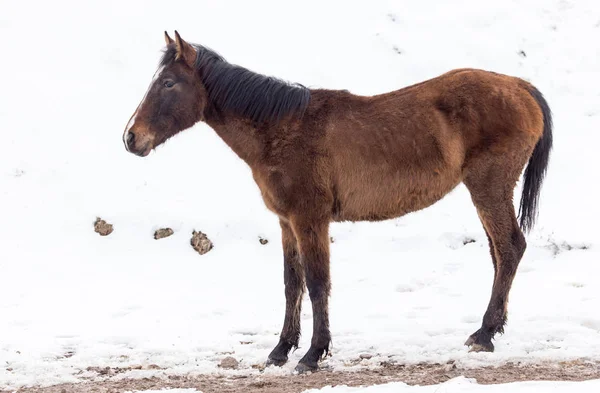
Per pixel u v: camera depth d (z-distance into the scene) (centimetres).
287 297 796
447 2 1867
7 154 1467
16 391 716
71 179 1413
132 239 1285
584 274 1057
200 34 1752
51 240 1272
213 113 801
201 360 811
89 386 723
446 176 772
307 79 1644
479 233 1261
